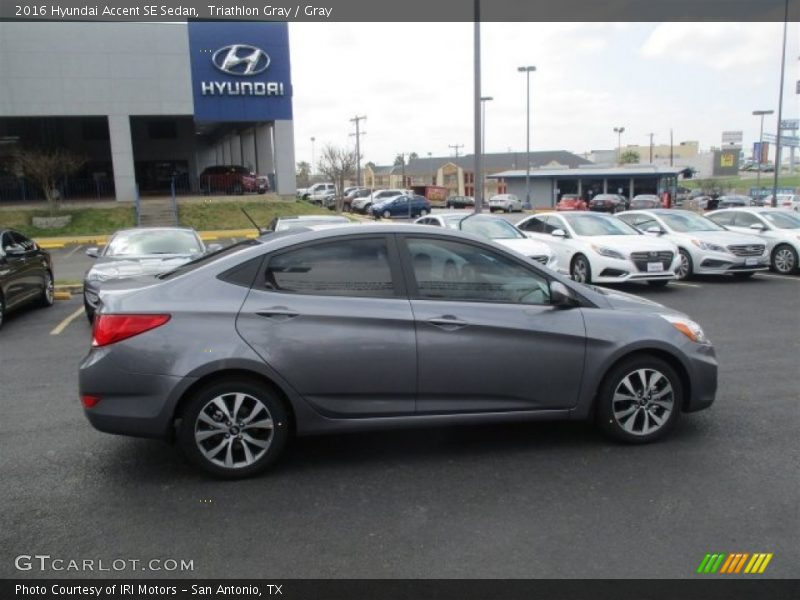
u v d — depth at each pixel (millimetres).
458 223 14164
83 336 9312
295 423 4449
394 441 5004
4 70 29719
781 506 3934
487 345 4520
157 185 39625
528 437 5059
